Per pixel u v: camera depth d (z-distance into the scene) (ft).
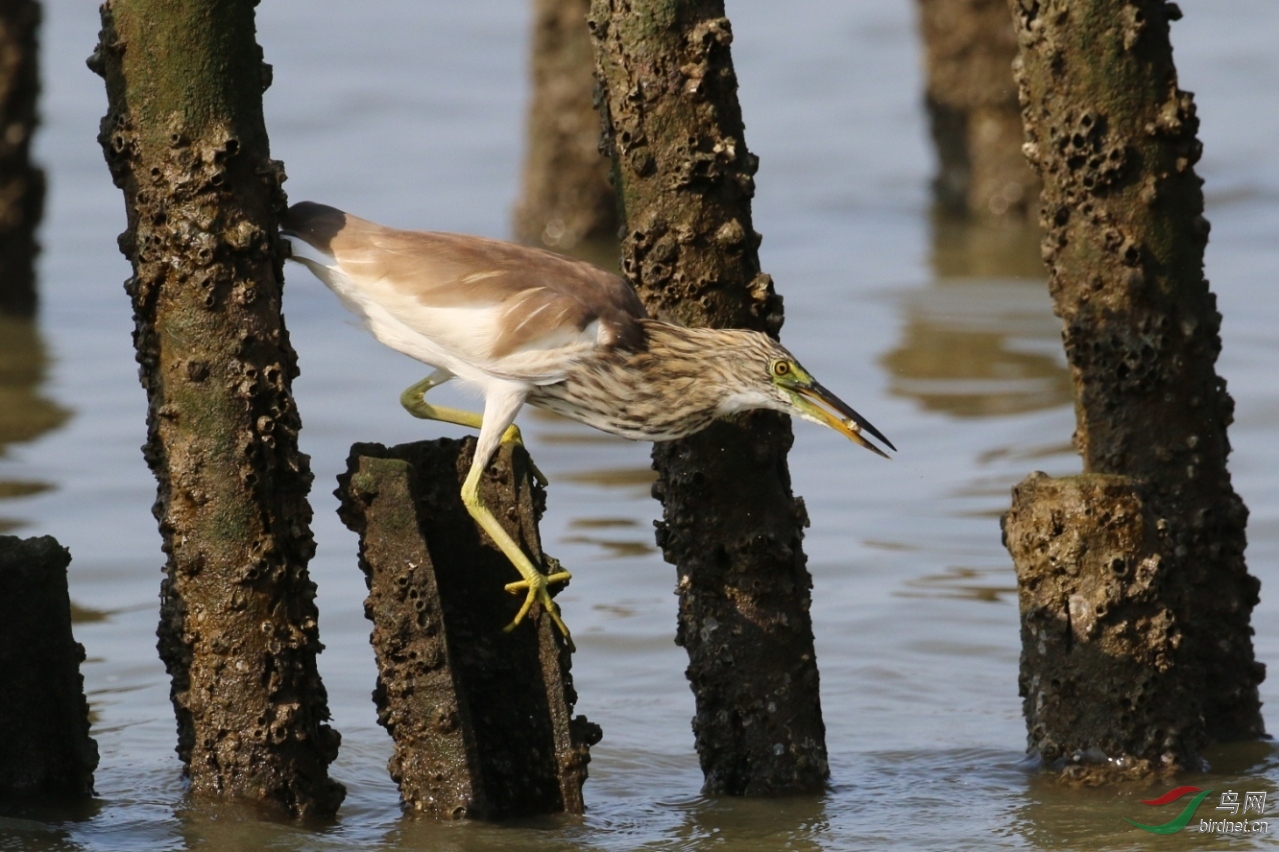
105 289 89.35
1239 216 100.01
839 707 44.47
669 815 37.04
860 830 35.99
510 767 36.58
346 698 45.16
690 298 38.01
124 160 34.19
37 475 62.28
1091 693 38.24
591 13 37.29
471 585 36.29
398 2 145.89
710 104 36.88
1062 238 40.40
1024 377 73.92
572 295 38.09
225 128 33.73
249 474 34.24
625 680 46.60
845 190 110.32
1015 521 39.06
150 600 52.08
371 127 119.03
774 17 143.33
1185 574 40.75
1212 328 40.83
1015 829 35.91
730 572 37.88
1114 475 38.37
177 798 36.94
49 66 123.44
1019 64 40.70
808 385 37.78
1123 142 39.40
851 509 60.54
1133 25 38.99
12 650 35.58
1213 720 41.47
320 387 73.36
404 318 38.45
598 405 38.45
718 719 38.24
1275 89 122.52
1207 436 40.63
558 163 101.24
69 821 35.40
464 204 104.42
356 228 38.91
